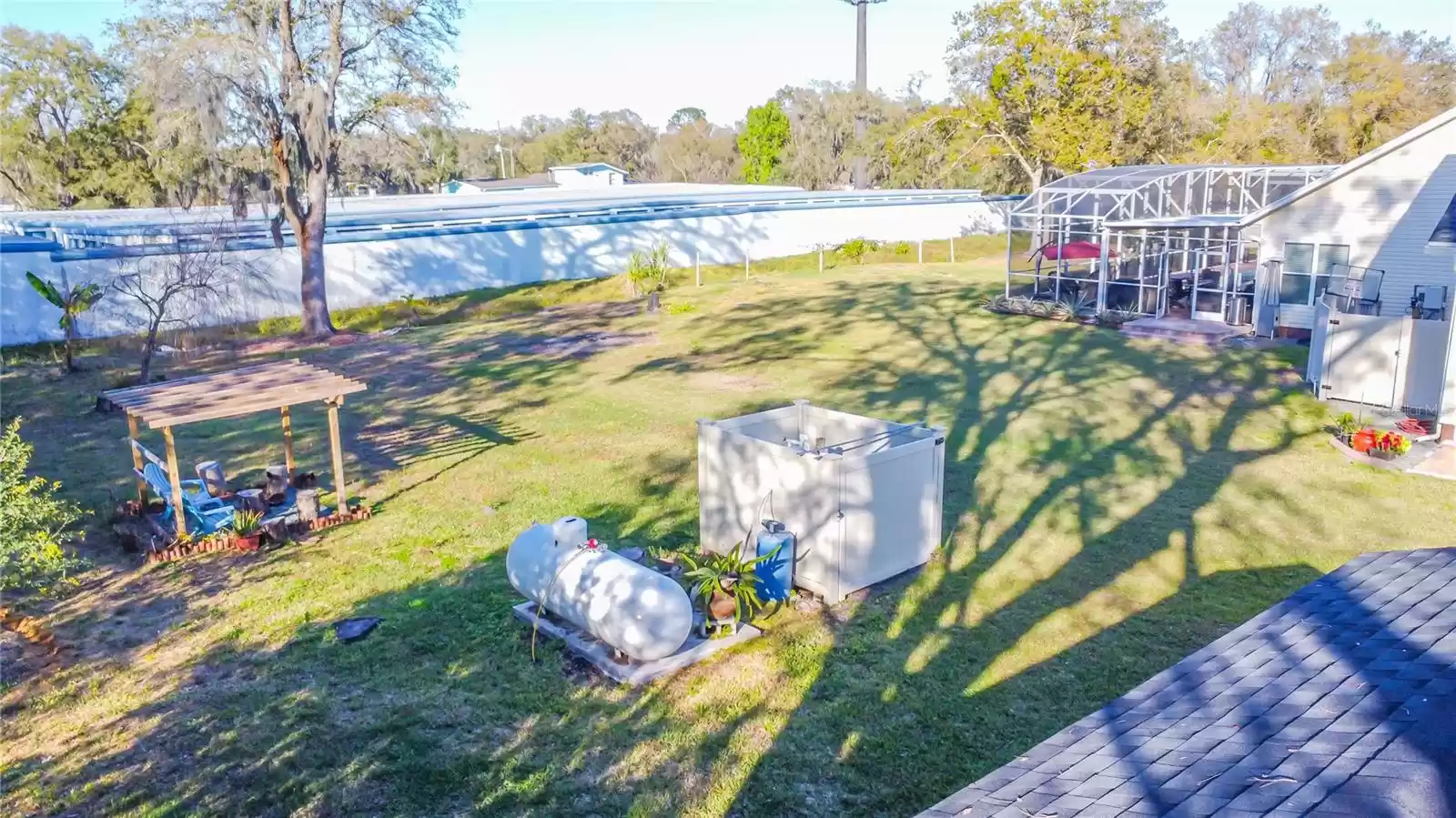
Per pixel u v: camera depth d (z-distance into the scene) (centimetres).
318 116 2609
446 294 3388
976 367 2161
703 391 2006
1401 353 1661
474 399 1998
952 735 774
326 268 3109
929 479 1099
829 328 2695
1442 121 2012
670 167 10212
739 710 816
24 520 989
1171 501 1297
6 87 4888
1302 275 2270
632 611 866
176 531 1216
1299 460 1448
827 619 982
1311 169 3006
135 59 2488
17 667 902
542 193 5453
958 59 4997
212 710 824
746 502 1090
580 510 1316
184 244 2631
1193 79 6444
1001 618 977
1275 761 408
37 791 715
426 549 1188
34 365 2372
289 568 1136
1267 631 582
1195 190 2944
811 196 5041
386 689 858
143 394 1280
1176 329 2405
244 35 2502
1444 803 347
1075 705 816
